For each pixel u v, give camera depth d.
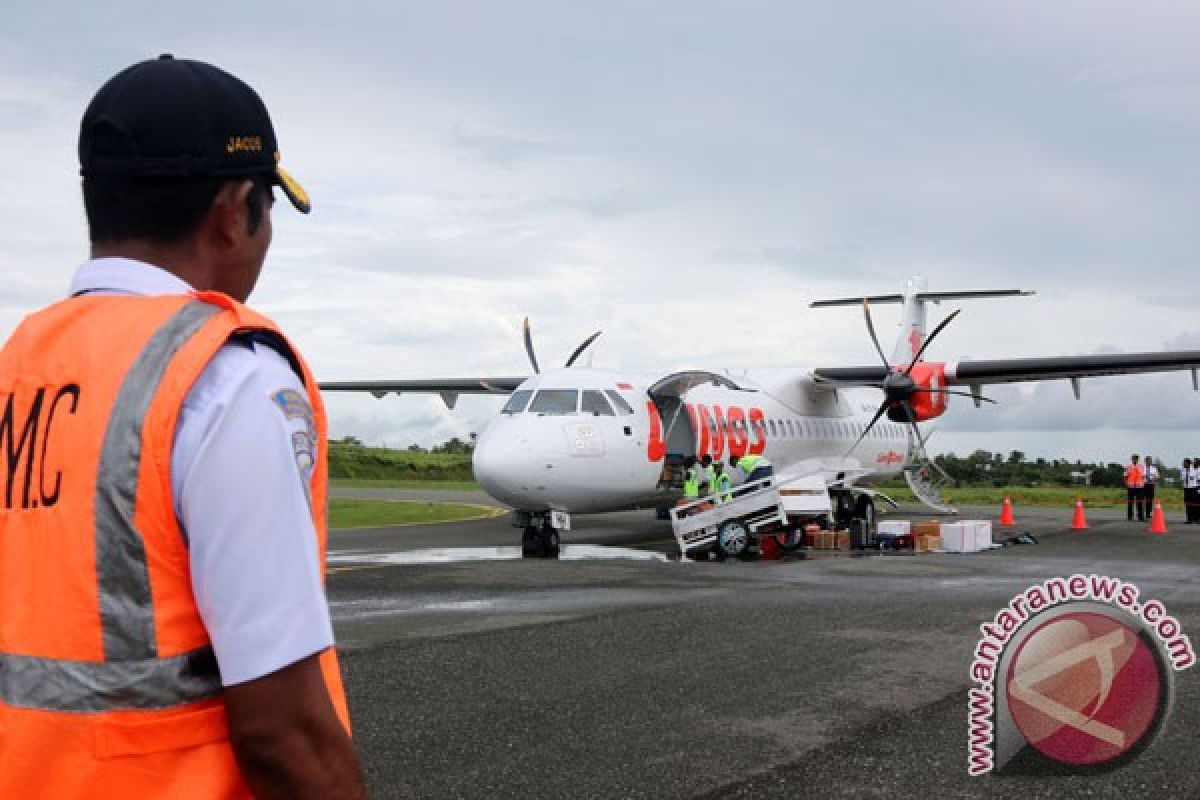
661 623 8.38
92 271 1.41
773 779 4.44
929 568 13.21
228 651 1.22
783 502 15.52
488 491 14.88
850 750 4.84
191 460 1.23
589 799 4.19
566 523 15.20
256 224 1.50
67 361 1.32
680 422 18.72
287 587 1.25
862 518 20.09
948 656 6.98
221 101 1.42
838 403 23.75
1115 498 37.38
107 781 1.22
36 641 1.25
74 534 1.23
